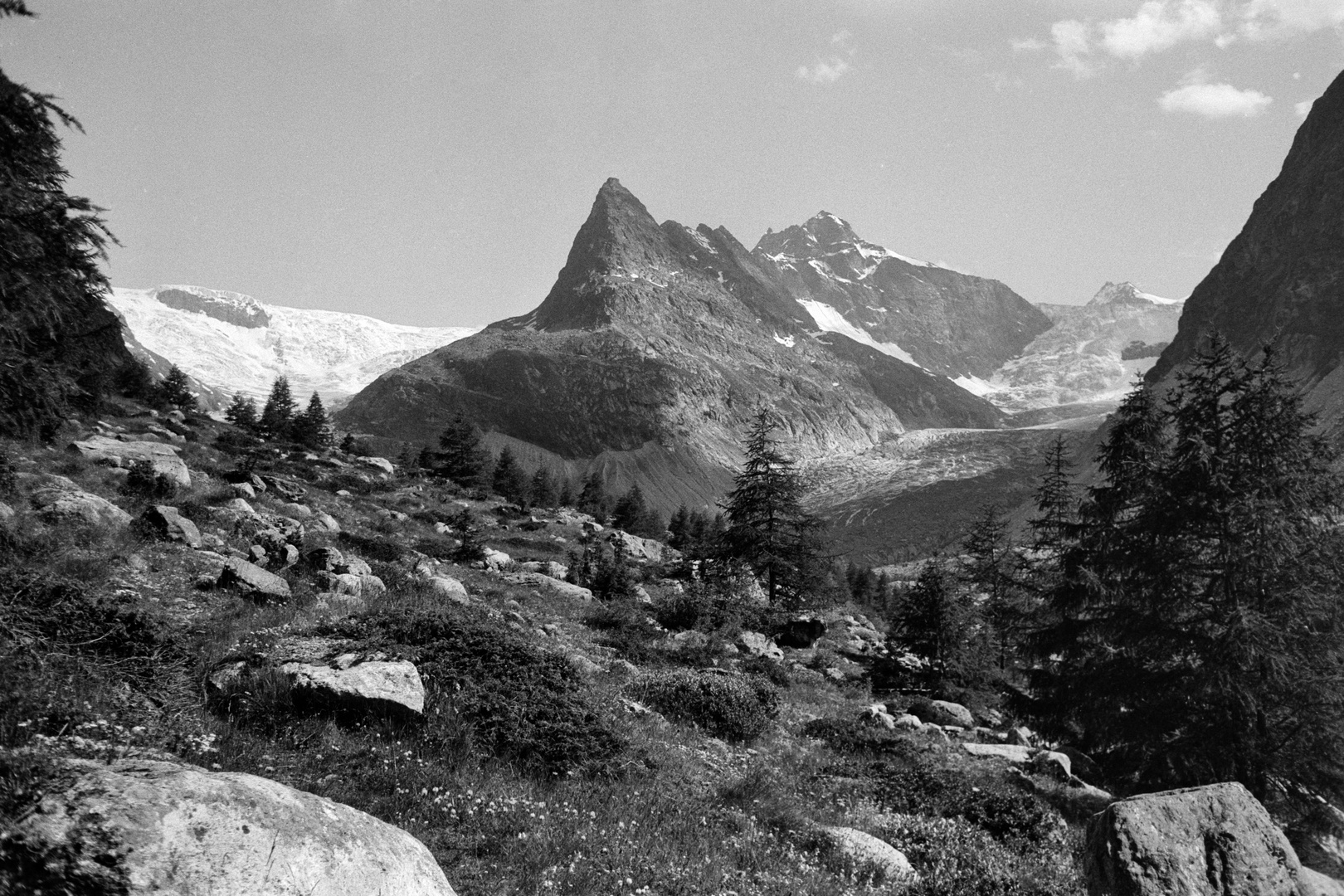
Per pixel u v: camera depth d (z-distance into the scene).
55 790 4.38
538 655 13.04
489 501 62.62
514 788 9.27
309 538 24.48
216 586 15.30
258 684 9.88
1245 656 18.42
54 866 3.99
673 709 16.16
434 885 5.27
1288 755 18.61
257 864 4.38
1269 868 7.79
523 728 10.74
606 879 7.31
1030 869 11.41
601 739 11.41
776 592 44.62
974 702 35.44
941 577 38.00
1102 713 21.30
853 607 62.78
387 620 12.87
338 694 9.83
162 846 4.20
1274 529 19.06
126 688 8.73
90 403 26.50
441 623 12.93
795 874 8.89
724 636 28.70
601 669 18.16
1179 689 19.94
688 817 9.84
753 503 45.28
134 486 22.66
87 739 6.89
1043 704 23.14
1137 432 23.22
